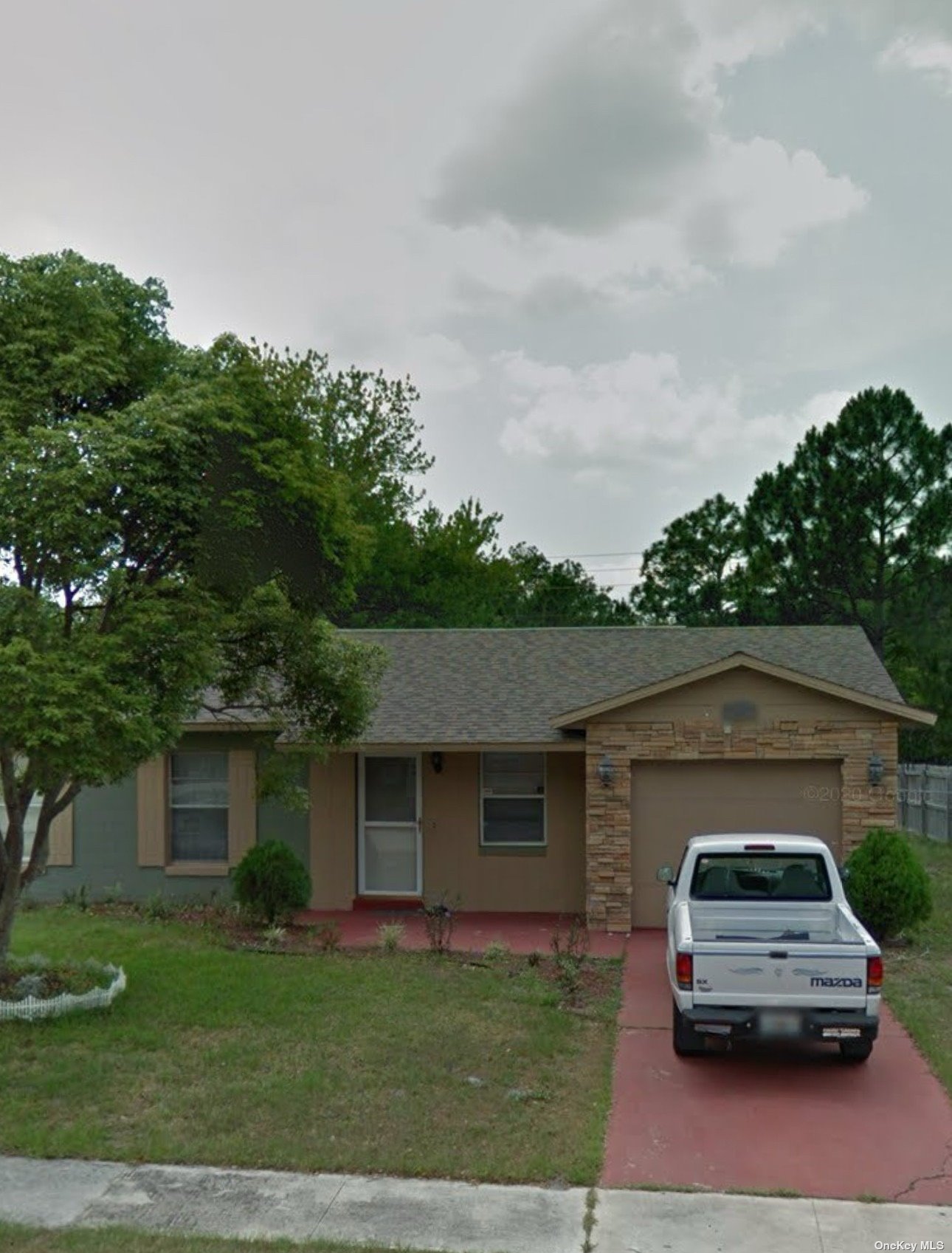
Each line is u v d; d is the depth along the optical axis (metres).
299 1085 9.07
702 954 9.47
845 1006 9.32
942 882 19.83
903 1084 9.54
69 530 9.88
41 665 9.53
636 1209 7.12
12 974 11.55
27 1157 7.82
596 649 20.12
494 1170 7.62
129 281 11.54
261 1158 7.77
